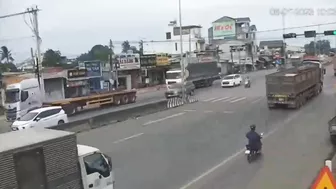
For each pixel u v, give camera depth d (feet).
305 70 107.24
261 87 157.58
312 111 90.58
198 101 121.39
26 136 28.78
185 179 43.75
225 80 171.01
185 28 284.82
